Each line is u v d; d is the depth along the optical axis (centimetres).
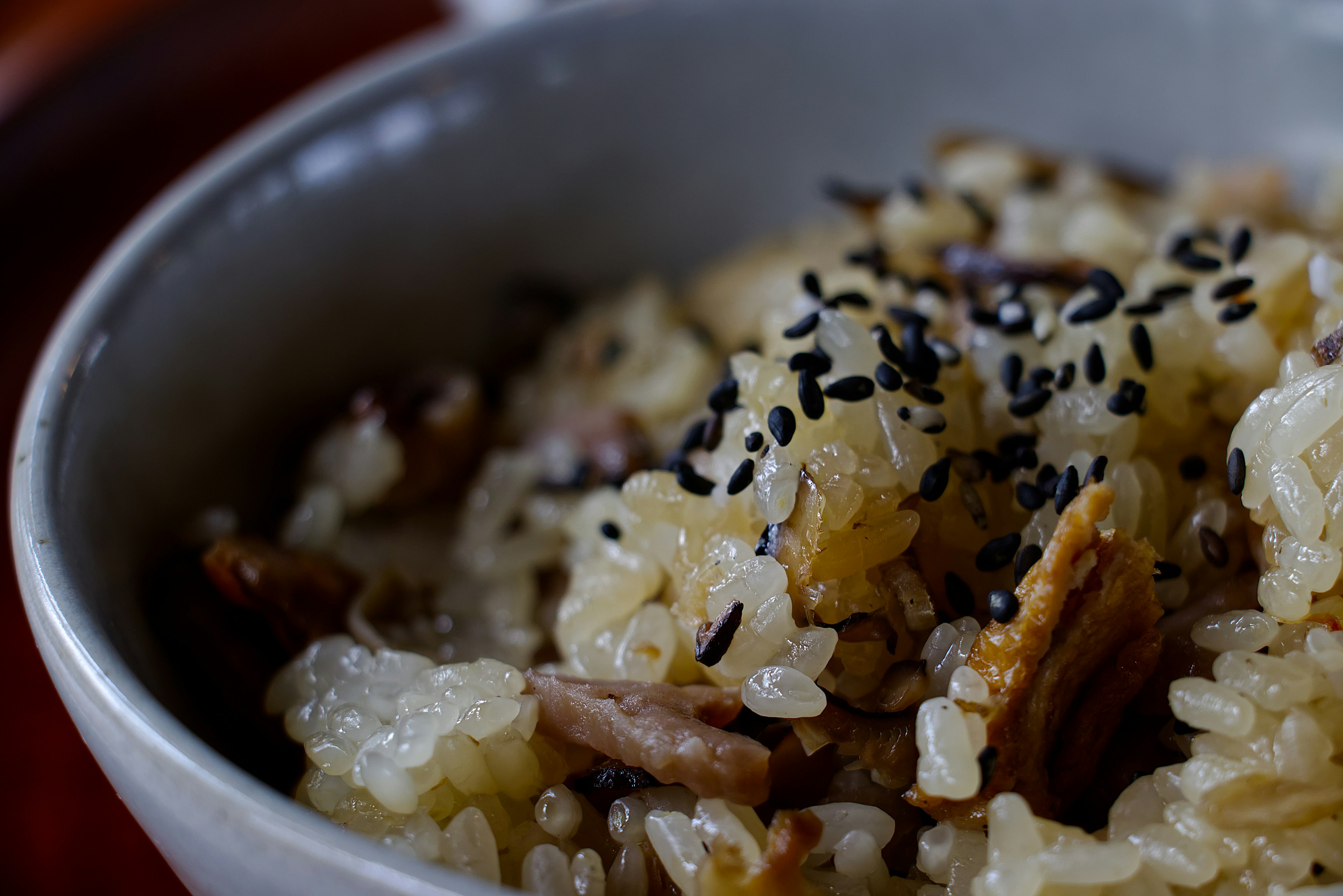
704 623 14
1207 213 17
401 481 17
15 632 17
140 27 20
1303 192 18
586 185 19
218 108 20
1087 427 14
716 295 18
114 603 14
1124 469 14
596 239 19
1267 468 13
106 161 20
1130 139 19
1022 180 18
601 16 18
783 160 19
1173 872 13
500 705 13
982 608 14
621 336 18
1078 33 18
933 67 19
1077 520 13
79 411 15
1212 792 13
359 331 18
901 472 14
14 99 19
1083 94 19
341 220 17
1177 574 14
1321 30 17
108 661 13
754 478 14
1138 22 18
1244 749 13
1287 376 14
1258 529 14
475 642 15
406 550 17
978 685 13
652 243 19
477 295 19
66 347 15
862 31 18
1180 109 18
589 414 17
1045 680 13
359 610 16
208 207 16
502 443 18
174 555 16
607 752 13
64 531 14
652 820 13
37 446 14
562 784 14
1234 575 14
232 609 15
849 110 19
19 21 21
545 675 14
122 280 16
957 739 13
